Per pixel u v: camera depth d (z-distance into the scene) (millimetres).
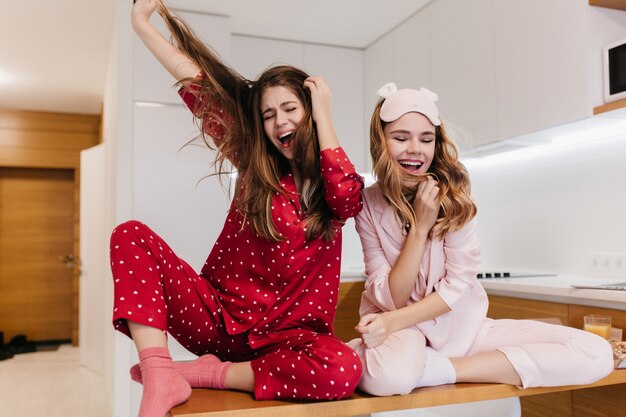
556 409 2299
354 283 3395
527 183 3043
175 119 3432
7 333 6516
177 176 3418
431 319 1692
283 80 1598
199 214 3447
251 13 3521
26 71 4980
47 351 6145
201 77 1681
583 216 2699
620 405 1984
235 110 1652
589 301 2090
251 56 3902
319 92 1572
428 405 1488
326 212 1589
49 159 6543
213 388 1524
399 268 1634
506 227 3203
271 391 1396
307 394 1372
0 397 4086
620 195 2508
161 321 1357
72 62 4750
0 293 6535
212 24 3512
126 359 3256
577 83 2324
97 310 5023
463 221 1650
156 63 3414
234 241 1593
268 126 1598
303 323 1571
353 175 1547
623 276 2479
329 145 1534
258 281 1567
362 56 4207
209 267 1658
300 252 1548
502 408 1937
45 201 6719
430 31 3371
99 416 3580
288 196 1578
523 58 2617
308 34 3896
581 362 1607
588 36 2283
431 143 1682
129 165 3350
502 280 2617
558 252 2842
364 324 1508
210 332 1551
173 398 1312
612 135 2553
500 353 1605
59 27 3977
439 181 1702
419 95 1688
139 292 1353
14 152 6445
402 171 1646
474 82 2969
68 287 6730
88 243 5250
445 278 1685
